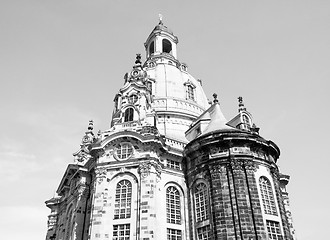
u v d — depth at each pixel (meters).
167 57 92.94
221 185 47.97
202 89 90.06
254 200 46.09
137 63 69.56
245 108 62.41
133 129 55.53
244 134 51.56
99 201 48.62
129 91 63.06
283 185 64.81
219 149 51.22
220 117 60.59
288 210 62.09
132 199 48.34
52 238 68.25
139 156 51.59
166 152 54.59
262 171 50.19
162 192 51.34
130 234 45.50
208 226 47.25
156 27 103.75
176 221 50.41
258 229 43.84
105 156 52.78
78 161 64.62
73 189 61.69
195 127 64.75
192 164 54.03
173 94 78.94
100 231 46.09
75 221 54.06
